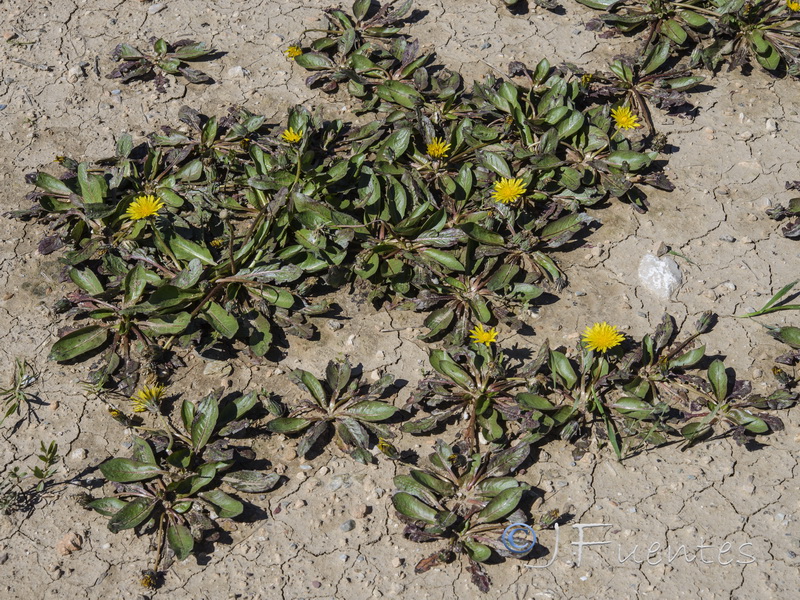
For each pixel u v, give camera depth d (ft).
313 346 3.15
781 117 3.52
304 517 2.95
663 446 3.03
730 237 3.31
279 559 2.91
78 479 2.99
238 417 3.03
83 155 3.43
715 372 3.06
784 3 3.69
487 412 3.03
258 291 3.17
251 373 3.12
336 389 3.06
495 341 3.13
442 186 3.34
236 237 3.26
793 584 2.87
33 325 3.17
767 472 2.99
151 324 3.13
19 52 3.63
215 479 2.98
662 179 3.36
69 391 3.09
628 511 2.95
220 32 3.69
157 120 3.50
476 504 2.94
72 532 2.93
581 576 2.89
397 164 3.34
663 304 3.21
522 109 3.47
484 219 3.26
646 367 3.09
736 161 3.44
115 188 3.31
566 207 3.30
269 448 3.02
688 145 3.47
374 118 3.49
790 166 3.43
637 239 3.31
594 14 3.75
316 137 3.43
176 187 3.32
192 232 3.26
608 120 3.39
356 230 3.23
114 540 2.92
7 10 3.73
